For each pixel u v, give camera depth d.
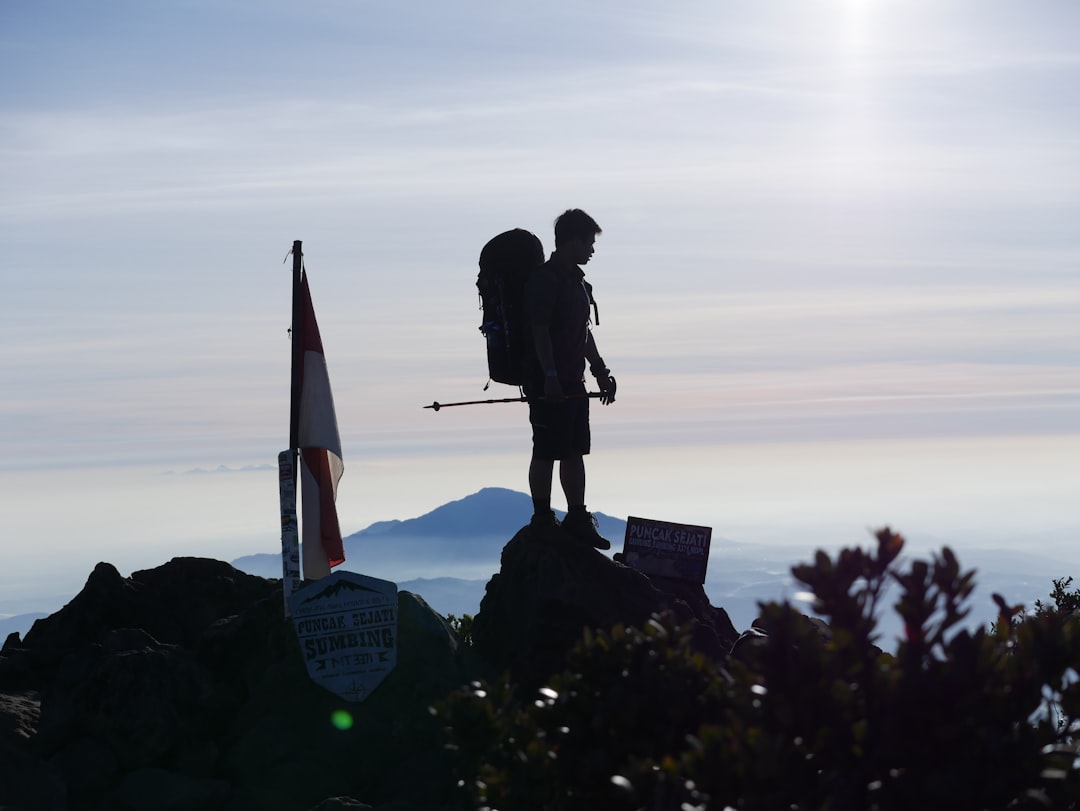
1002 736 4.89
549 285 9.59
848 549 5.21
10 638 10.35
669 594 10.22
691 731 5.85
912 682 4.92
